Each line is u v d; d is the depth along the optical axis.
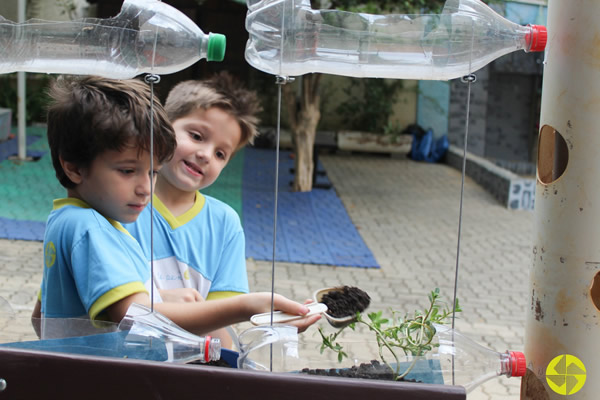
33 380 1.26
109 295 1.48
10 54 1.47
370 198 9.12
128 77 1.48
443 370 1.38
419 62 1.52
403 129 12.68
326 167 11.07
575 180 1.38
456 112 12.76
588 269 1.39
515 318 5.07
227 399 1.25
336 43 1.52
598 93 1.35
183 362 1.38
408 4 7.02
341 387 1.24
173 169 1.93
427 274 6.08
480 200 9.49
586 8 1.34
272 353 1.38
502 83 13.28
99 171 1.53
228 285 2.00
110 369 1.26
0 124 9.94
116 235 1.56
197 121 1.94
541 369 1.46
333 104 12.62
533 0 7.45
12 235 6.01
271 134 11.84
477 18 1.46
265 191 8.87
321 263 6.12
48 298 1.57
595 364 1.42
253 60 1.47
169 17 1.43
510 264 6.59
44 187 7.87
